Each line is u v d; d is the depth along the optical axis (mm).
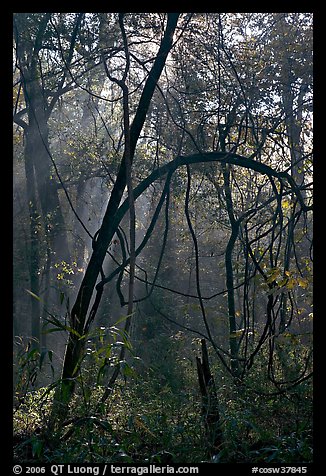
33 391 8391
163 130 13430
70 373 7828
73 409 6840
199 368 7035
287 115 12844
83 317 9227
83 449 6062
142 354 15039
